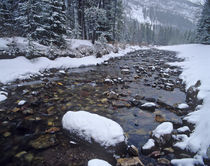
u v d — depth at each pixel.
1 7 11.64
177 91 6.93
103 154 2.73
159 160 2.65
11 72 7.40
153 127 3.91
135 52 25.66
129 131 3.70
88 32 22.70
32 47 9.33
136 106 5.20
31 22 10.66
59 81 7.88
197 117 3.68
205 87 5.17
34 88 6.56
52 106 4.93
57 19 12.02
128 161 2.55
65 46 12.66
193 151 2.62
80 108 4.89
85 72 10.25
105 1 22.02
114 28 24.14
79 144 3.01
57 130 3.53
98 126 3.03
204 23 27.00
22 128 3.56
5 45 8.73
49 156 2.67
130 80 8.50
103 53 16.45
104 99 5.72
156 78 9.09
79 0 17.77
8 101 5.08
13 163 2.49
